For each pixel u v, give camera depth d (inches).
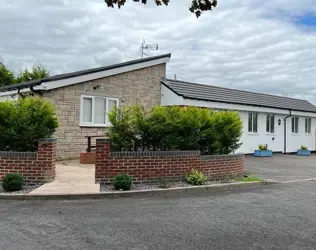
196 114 454.9
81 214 265.4
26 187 359.6
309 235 223.5
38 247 191.8
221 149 483.5
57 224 236.7
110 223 241.4
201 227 236.8
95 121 632.4
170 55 772.0
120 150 412.5
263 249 196.7
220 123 481.4
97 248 191.9
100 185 372.8
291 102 1113.4
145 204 306.5
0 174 375.6
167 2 177.3
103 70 636.7
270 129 959.6
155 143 428.5
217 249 194.9
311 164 712.4
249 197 350.6
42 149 376.2
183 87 785.6
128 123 416.2
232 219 259.4
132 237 212.1
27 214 263.6
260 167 630.5
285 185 442.3
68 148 589.6
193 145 449.1
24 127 390.3
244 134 871.1
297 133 1051.9
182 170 418.9
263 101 959.6
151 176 399.9
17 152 376.2
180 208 292.5
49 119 406.3
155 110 435.2
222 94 860.0
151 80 734.5
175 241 206.5
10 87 609.6
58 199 320.8
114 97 662.5
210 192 377.7
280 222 253.8
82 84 610.9
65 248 191.0
